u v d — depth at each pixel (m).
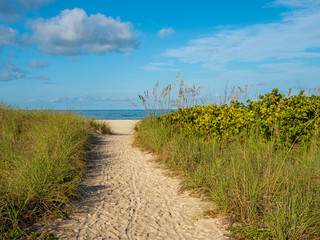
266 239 2.97
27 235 3.09
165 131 8.39
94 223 3.57
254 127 6.46
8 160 5.21
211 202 4.21
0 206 3.44
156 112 9.96
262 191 3.84
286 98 7.18
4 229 3.14
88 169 6.50
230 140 6.55
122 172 6.36
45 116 10.86
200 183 4.88
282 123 6.22
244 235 3.12
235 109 7.46
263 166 4.75
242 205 3.50
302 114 6.25
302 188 3.81
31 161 4.84
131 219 3.74
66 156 5.95
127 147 10.04
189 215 3.85
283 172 4.30
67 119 10.13
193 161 6.11
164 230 3.41
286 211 3.26
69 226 3.43
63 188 4.41
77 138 8.52
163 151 7.43
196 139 7.25
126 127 19.34
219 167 4.84
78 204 4.21
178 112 9.04
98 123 14.85
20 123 9.43
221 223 3.51
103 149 9.39
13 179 4.17
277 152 5.48
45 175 4.37
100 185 5.30
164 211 4.03
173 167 6.35
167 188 5.10
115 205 4.26
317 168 4.41
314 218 3.12
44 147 5.80
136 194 4.80
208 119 7.27
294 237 2.91
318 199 3.46
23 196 3.75
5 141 6.36
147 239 3.17
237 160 4.71
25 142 6.66
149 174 6.14
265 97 7.33
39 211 3.68
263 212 3.37
